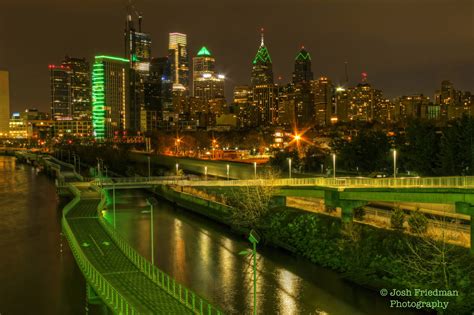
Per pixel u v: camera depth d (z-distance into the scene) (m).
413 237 73.25
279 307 62.78
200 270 78.44
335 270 76.12
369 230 79.75
